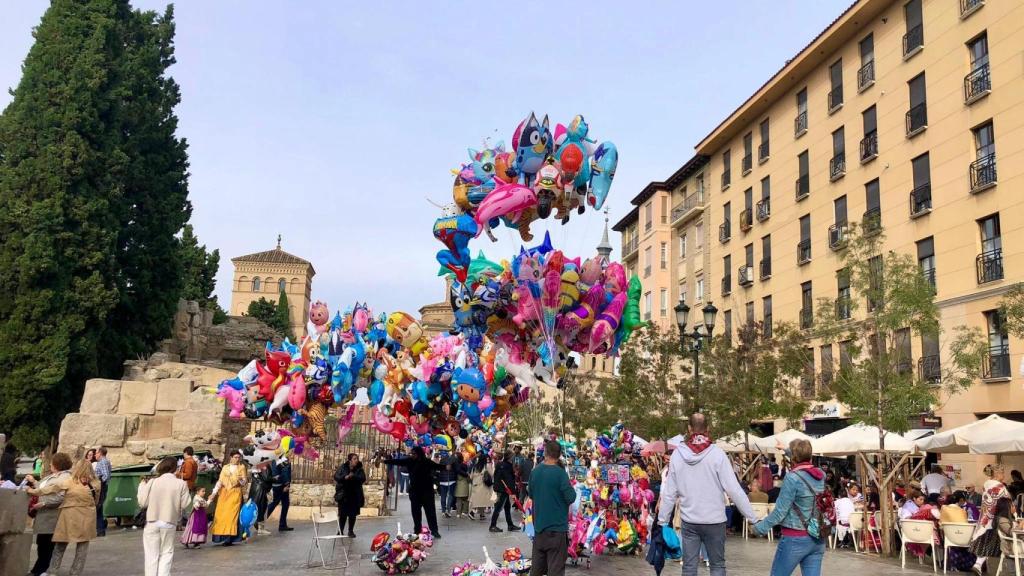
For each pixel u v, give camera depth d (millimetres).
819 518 6477
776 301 33719
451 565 11172
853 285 16172
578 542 11297
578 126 9367
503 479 14922
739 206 37906
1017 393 20453
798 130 32781
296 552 12445
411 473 13719
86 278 24375
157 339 27406
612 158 9562
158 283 27594
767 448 21797
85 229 24281
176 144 29609
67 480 9586
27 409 22484
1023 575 11508
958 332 22531
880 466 14898
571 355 10680
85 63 25438
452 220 9617
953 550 12062
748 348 22125
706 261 41438
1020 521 11391
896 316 14977
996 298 21438
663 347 23625
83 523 9453
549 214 9070
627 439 12914
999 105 21938
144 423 18328
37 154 24578
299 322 96312
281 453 12859
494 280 9961
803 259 31766
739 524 17562
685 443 7074
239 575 10078
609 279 10109
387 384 13391
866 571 11773
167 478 9117
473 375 12922
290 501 18750
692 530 6855
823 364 22125
